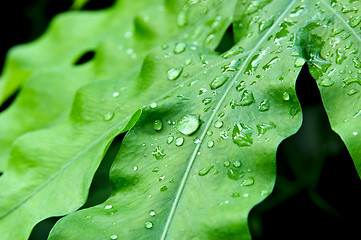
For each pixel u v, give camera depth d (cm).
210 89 32
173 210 30
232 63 33
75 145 34
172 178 31
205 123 31
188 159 31
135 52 38
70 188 33
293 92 31
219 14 36
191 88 32
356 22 32
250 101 31
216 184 30
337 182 41
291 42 32
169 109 32
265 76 32
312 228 41
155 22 37
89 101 34
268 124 31
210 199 30
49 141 34
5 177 34
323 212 41
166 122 32
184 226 30
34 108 39
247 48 33
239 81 32
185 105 32
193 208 30
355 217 41
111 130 33
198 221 30
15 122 39
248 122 31
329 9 33
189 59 33
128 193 31
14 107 39
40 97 39
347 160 41
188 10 37
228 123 31
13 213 33
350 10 32
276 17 33
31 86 39
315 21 33
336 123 31
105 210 31
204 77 33
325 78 31
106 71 38
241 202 30
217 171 30
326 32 32
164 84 33
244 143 31
